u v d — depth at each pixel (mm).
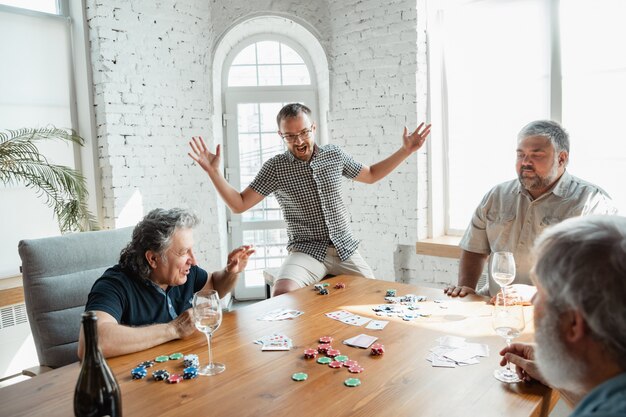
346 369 1318
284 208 2844
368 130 4000
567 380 771
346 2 3998
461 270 2490
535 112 3381
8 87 3164
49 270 1904
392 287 2152
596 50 3074
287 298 2021
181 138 3844
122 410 1138
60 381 1337
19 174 2953
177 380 1271
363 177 2889
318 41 4172
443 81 3793
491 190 2428
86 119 3482
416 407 1107
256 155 4508
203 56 3947
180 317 1622
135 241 1669
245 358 1415
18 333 3131
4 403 1208
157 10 3650
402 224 3877
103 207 3564
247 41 4402
